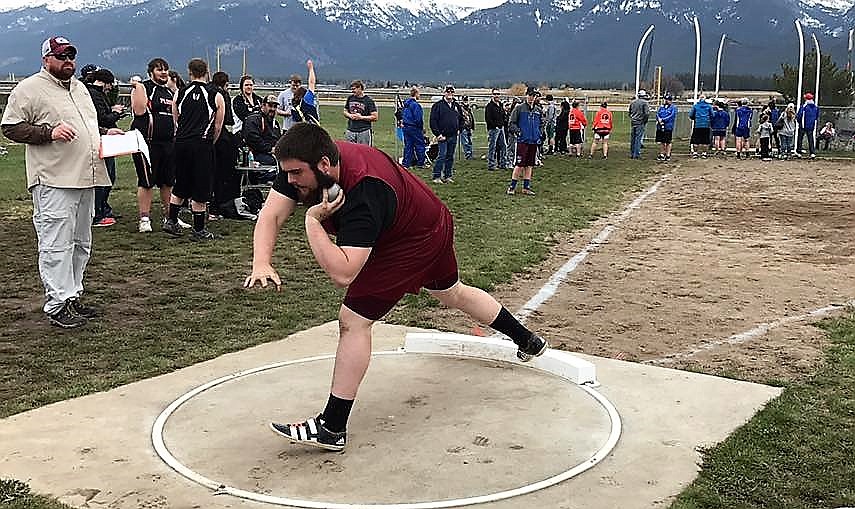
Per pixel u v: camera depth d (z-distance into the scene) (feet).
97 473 12.83
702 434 14.55
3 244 31.81
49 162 20.65
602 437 14.32
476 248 32.83
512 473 12.90
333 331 20.90
